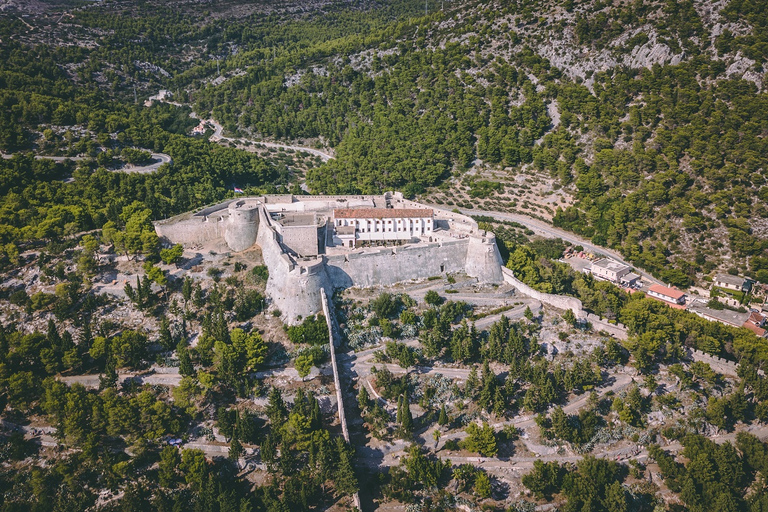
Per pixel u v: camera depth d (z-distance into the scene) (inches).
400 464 7381.9
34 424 7726.4
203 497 6732.3
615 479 7519.7
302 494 6732.3
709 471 7475.4
